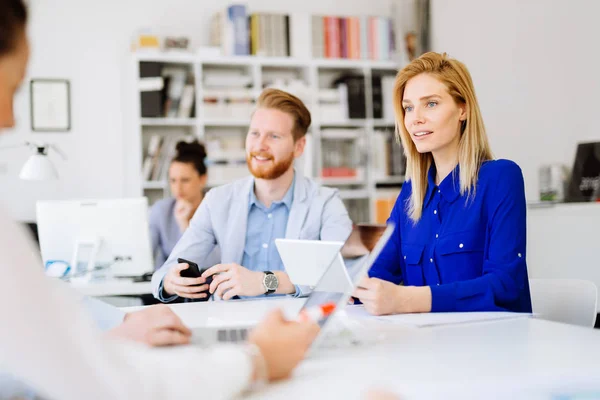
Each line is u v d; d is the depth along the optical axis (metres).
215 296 2.38
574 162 4.38
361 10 6.45
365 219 6.20
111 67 5.74
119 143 5.74
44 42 5.58
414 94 2.01
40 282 0.67
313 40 5.98
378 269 2.13
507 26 5.32
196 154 4.76
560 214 3.90
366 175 6.12
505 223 1.88
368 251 1.15
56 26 5.61
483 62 5.63
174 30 5.91
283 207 2.59
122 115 5.75
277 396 0.84
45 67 5.57
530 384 0.89
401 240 2.13
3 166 5.45
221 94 5.75
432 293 1.66
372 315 1.62
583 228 3.77
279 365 0.90
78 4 5.66
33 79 5.54
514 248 1.85
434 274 2.00
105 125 5.71
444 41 6.13
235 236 2.54
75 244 3.55
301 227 2.54
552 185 4.56
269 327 0.92
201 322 1.56
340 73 6.32
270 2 6.16
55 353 0.65
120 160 5.74
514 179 1.92
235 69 6.05
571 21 4.70
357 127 6.21
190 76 5.80
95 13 5.71
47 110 5.57
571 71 4.71
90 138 5.67
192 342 1.16
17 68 0.72
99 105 5.70
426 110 1.99
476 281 1.73
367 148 6.08
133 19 5.80
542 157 5.01
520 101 5.21
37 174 4.32
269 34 5.86
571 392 0.89
